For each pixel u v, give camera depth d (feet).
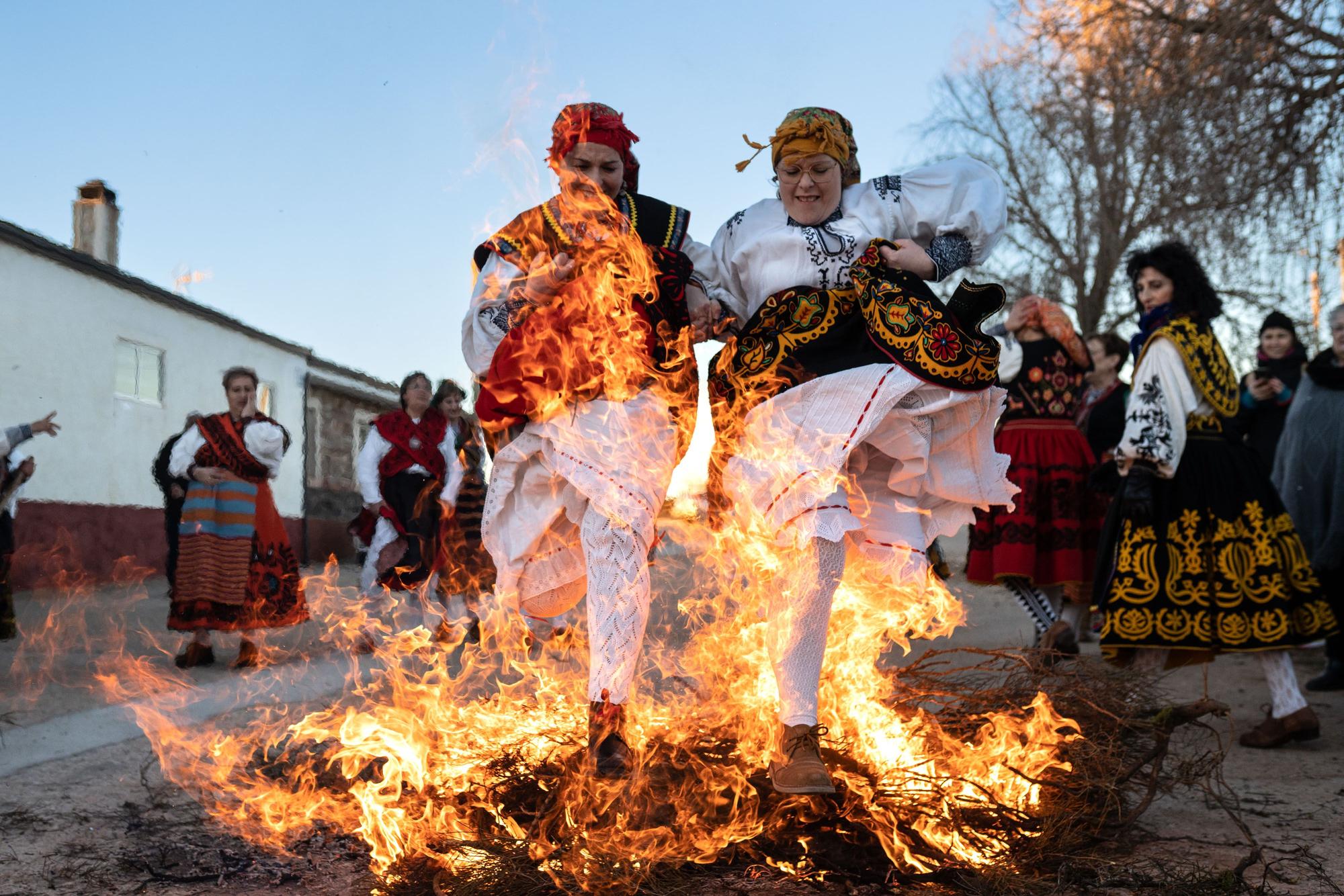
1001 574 19.69
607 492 9.32
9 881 8.29
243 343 60.18
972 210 10.46
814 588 9.00
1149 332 14.20
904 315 9.57
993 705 10.47
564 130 10.23
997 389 9.93
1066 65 57.47
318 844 9.07
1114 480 15.51
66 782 11.10
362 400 75.87
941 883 7.98
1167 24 45.24
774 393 9.86
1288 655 13.15
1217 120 41.60
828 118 10.39
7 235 42.19
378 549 24.25
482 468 25.03
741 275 10.78
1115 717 9.86
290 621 20.76
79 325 46.91
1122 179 54.70
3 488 24.90
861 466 9.82
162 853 8.82
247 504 20.53
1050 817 8.71
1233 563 13.32
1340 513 17.21
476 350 10.30
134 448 50.55
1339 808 10.19
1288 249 42.06
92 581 46.91
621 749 8.79
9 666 20.17
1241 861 8.41
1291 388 22.86
